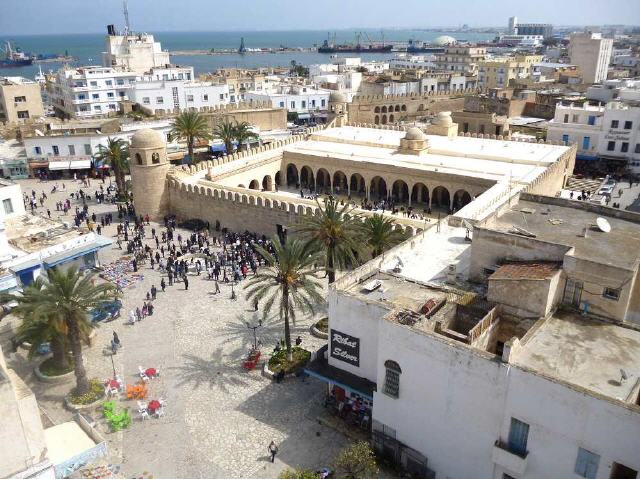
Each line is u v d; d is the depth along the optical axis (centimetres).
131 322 4072
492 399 2264
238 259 5144
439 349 2359
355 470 2533
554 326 2508
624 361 2269
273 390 3322
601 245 2789
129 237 5862
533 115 10838
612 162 7900
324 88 13650
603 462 2025
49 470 2211
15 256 4288
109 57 14900
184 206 6394
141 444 2898
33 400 2142
